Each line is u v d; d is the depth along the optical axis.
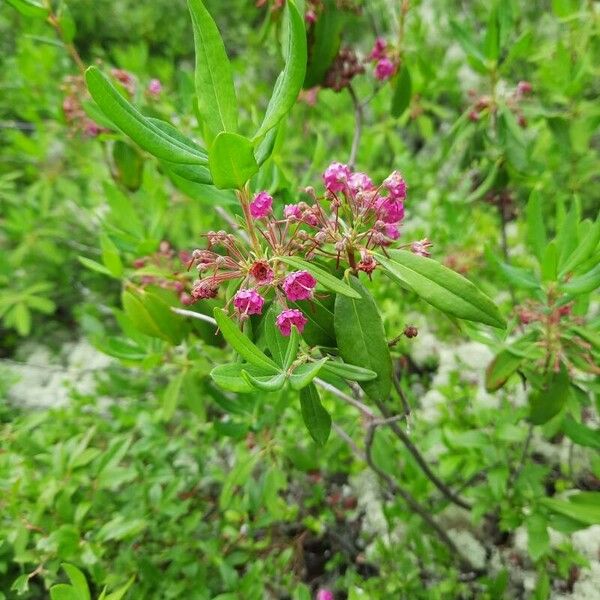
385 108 0.50
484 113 0.35
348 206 0.19
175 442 0.35
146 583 0.30
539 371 0.27
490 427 0.34
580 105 0.41
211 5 0.75
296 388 0.17
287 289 0.17
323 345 0.20
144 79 0.51
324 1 0.30
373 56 0.34
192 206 0.47
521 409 0.32
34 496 0.31
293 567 0.35
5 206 0.56
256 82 0.66
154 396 0.42
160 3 0.76
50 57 0.50
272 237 0.18
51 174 0.54
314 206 0.19
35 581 0.34
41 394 0.48
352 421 0.35
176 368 0.34
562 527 0.28
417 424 0.37
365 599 0.29
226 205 0.25
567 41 0.46
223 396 0.31
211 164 0.15
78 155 0.54
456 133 0.36
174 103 0.40
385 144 0.55
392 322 0.39
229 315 0.21
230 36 0.75
